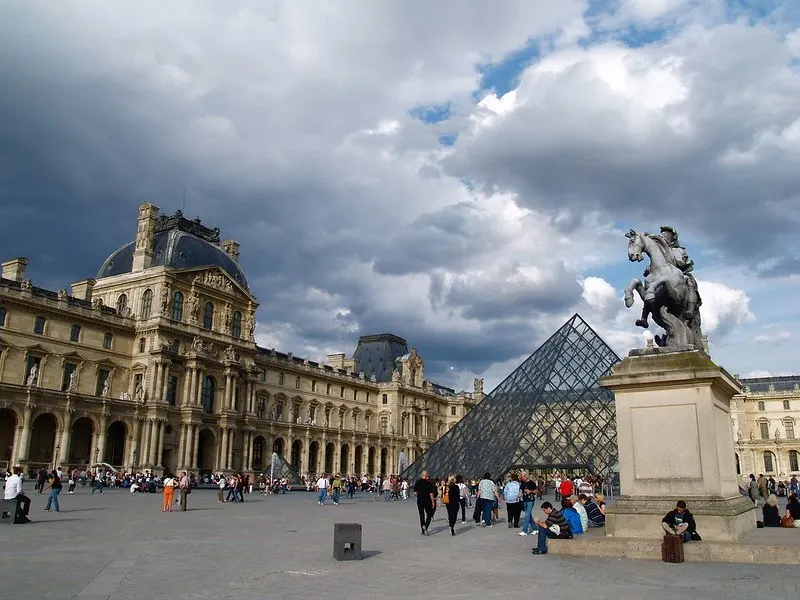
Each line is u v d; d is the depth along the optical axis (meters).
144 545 26.06
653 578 16.89
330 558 22.73
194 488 100.25
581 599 14.71
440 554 23.97
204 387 122.50
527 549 25.25
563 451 76.44
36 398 95.44
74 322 109.06
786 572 17.09
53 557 21.91
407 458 183.75
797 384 190.62
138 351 116.44
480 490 38.84
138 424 109.19
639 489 21.02
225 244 146.25
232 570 19.75
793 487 81.81
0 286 99.75
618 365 21.77
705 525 19.66
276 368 150.00
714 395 20.81
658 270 22.28
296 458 153.00
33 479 91.19
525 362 88.88
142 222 125.31
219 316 128.75
